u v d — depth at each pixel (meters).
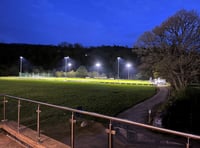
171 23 22.80
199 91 12.52
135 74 69.50
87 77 67.94
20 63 68.56
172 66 21.78
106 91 25.61
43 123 6.59
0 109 9.71
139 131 4.34
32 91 21.86
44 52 83.12
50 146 3.68
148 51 24.95
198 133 10.19
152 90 29.70
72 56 86.56
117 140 3.92
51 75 69.62
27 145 4.08
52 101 16.50
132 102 19.03
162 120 12.17
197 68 21.69
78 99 18.22
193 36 22.08
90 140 4.63
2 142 4.32
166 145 3.71
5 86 26.27
